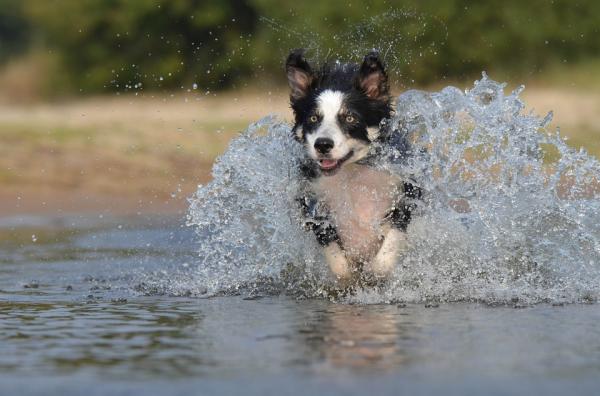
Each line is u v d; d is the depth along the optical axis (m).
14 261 14.92
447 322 9.27
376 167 12.16
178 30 52.28
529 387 6.80
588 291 10.92
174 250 16.02
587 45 48.31
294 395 6.61
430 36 42.47
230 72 48.75
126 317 9.79
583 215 12.07
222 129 33.62
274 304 10.66
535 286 11.24
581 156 12.21
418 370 7.27
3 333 8.93
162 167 28.20
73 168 27.89
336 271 11.98
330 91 12.13
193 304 10.69
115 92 55.12
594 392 6.67
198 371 7.32
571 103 36.25
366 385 6.85
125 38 54.38
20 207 23.31
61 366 7.56
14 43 74.62
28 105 51.72
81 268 14.03
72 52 56.34
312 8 43.38
